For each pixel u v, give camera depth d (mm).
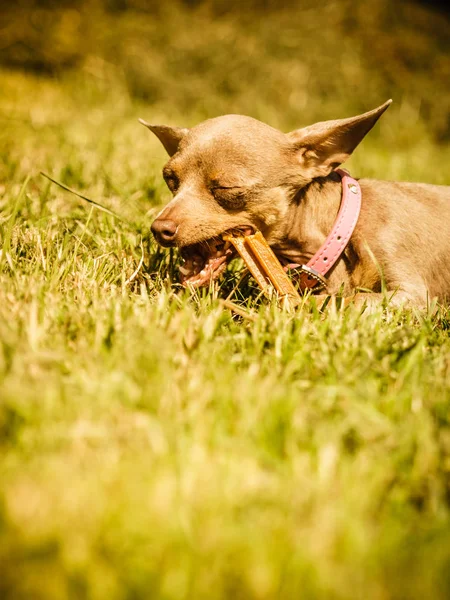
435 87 13914
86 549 1711
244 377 2529
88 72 12922
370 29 14648
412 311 3621
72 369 2498
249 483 1979
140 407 2328
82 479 1945
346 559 1766
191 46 13266
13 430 2125
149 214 4762
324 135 3826
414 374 2674
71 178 5477
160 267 4043
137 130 8531
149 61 13023
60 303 3041
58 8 13898
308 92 13219
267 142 3760
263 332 2979
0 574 1618
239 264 4262
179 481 1965
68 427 2158
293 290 3594
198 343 2807
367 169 7508
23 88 11594
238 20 14688
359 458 2152
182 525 1813
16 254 3795
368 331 3086
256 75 13094
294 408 2342
